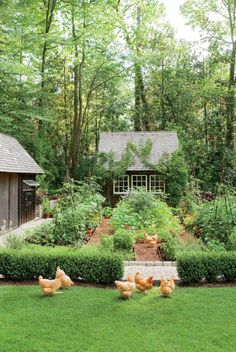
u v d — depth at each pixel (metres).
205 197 19.42
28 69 19.06
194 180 21.33
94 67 26.72
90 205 14.08
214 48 28.70
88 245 10.27
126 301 6.11
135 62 25.62
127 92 32.12
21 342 4.58
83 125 30.98
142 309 5.77
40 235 10.52
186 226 13.48
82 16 24.27
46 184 21.44
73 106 29.83
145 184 21.23
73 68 27.78
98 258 7.24
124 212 13.09
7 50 19.58
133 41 26.80
